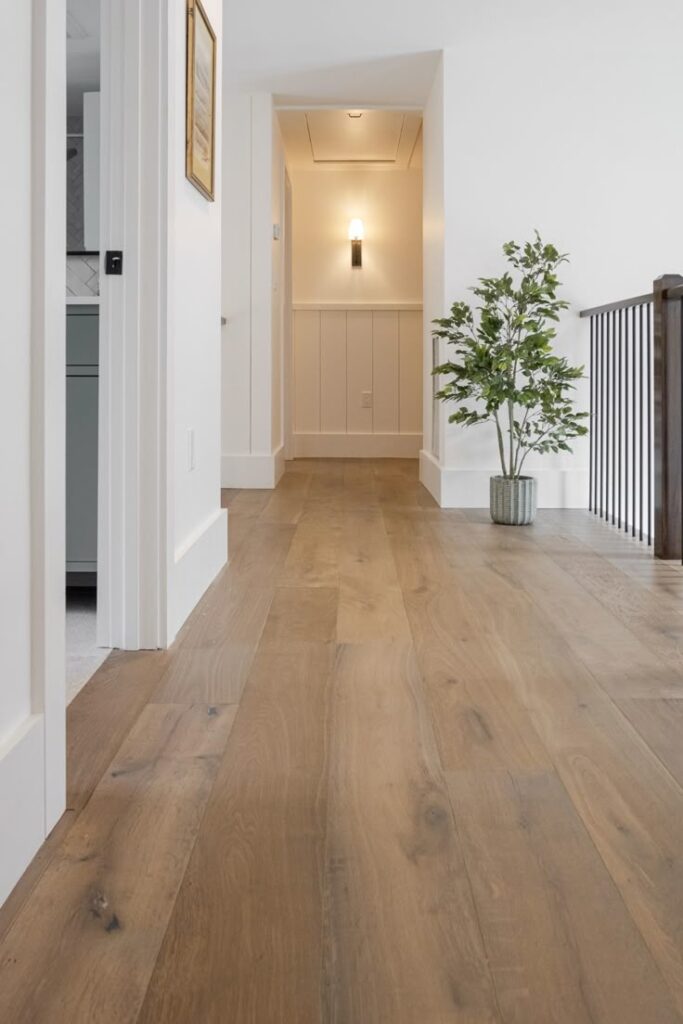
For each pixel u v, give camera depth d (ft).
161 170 6.86
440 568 10.32
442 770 4.82
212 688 6.14
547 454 15.75
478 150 15.49
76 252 11.54
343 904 3.52
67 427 8.36
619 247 15.53
